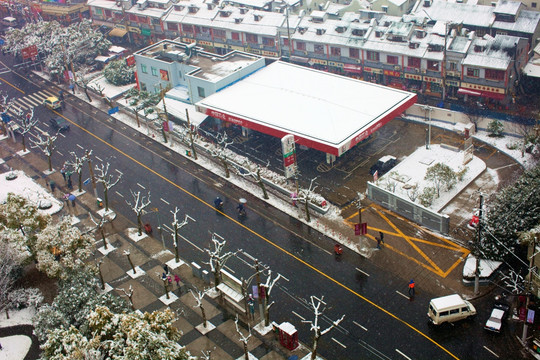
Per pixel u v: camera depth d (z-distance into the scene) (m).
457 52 114.75
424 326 71.00
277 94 113.81
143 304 77.81
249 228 90.50
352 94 111.19
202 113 117.75
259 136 115.12
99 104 133.75
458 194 93.12
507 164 99.62
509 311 71.56
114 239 90.56
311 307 75.31
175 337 62.47
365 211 91.81
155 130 120.62
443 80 118.44
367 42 125.94
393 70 124.44
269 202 96.00
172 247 88.06
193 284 80.62
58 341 62.44
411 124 115.06
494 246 77.38
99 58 151.38
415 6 136.25
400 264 80.75
